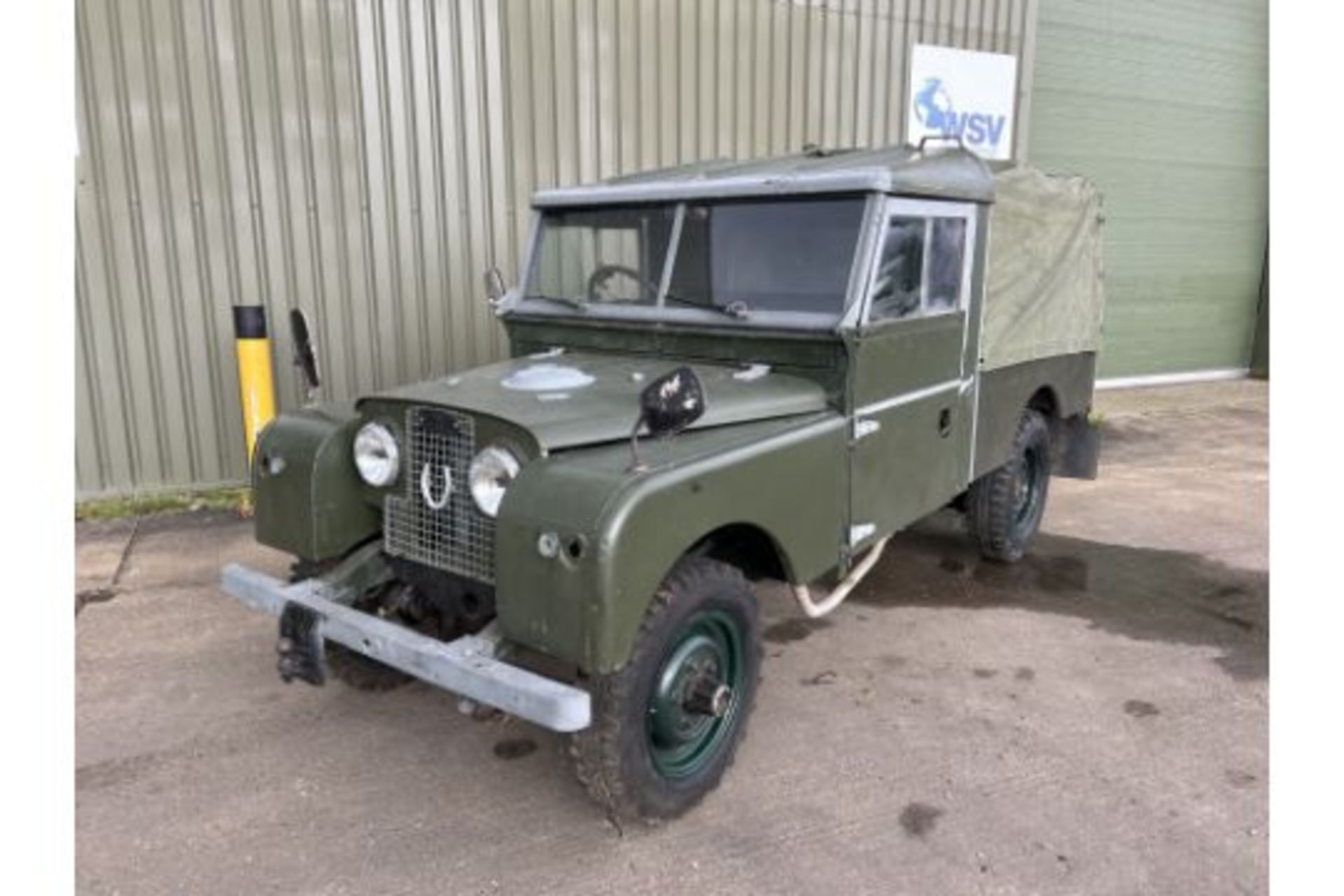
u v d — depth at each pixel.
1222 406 11.07
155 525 5.91
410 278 6.84
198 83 6.04
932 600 4.88
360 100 6.46
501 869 2.79
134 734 3.51
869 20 8.41
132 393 6.26
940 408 4.08
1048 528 6.21
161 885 2.72
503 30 6.82
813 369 3.48
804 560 3.28
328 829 2.97
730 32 7.74
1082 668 4.11
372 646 2.83
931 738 3.50
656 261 3.88
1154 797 3.14
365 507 3.44
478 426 2.91
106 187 5.94
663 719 2.85
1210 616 4.71
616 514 2.46
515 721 3.62
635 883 2.72
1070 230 5.20
